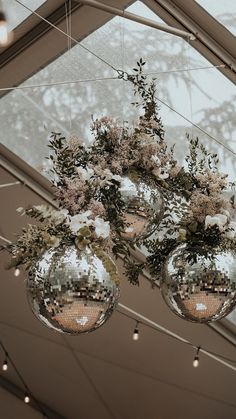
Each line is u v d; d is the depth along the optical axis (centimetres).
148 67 525
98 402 879
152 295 693
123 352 786
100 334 770
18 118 604
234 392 801
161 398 841
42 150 614
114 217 320
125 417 888
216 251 330
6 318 805
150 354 778
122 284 687
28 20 522
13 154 632
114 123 336
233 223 338
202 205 336
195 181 349
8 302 781
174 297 331
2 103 598
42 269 299
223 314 333
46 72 557
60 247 301
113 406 878
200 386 803
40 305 301
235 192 539
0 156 643
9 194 665
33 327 798
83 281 296
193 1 474
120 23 507
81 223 302
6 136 621
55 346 812
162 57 516
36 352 834
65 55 538
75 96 563
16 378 896
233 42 488
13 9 508
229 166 563
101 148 333
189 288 327
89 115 571
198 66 511
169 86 532
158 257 354
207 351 746
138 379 822
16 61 554
